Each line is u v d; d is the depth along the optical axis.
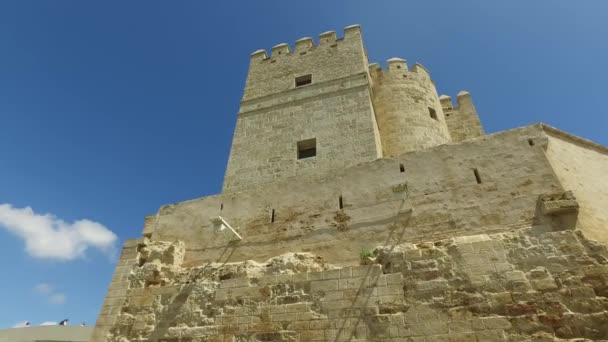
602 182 10.76
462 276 8.84
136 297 11.94
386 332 8.67
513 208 9.71
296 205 12.56
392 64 22.45
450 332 8.23
